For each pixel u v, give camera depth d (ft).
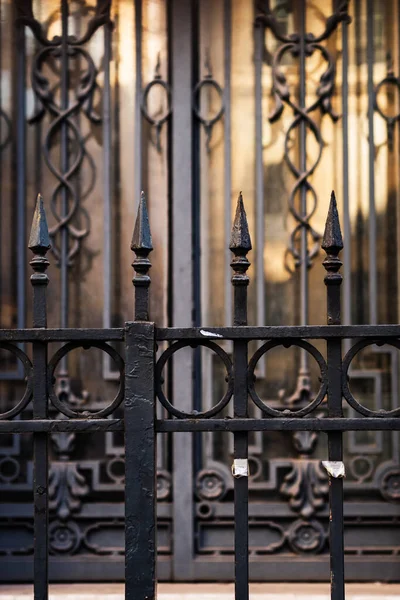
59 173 11.55
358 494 11.09
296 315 11.36
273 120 11.49
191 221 11.28
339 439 6.37
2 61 11.66
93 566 11.02
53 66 11.62
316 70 11.51
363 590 10.55
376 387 11.20
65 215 11.54
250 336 6.31
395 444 11.11
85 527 11.17
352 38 11.51
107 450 11.27
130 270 11.49
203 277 11.39
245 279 6.36
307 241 11.41
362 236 11.37
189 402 11.09
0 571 11.05
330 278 6.38
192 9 11.51
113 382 11.35
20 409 6.37
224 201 11.45
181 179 11.34
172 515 11.02
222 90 11.49
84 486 11.19
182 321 11.20
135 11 11.57
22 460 11.31
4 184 11.56
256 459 11.17
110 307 11.44
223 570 10.90
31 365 6.43
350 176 11.43
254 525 11.10
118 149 11.53
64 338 6.35
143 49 11.55
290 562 10.91
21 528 11.21
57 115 11.58
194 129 11.49
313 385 11.27
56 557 11.10
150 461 6.30
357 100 11.48
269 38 11.54
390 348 11.22
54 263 11.51
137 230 6.46
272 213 11.46
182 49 11.44
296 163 11.47
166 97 11.50
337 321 6.35
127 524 6.29
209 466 11.18
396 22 11.50
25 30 11.66
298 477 11.07
